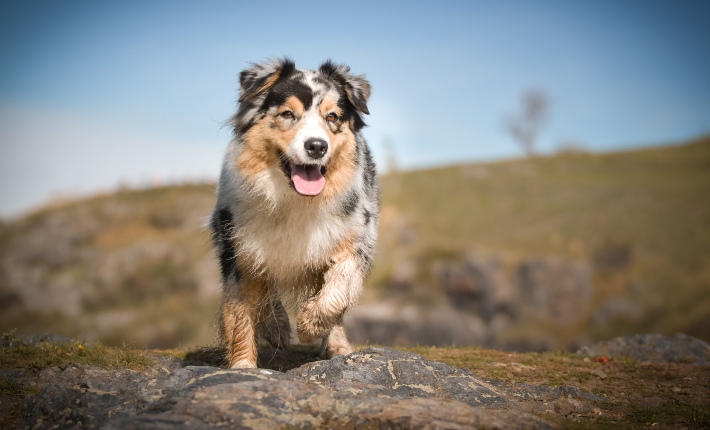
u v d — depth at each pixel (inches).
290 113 239.6
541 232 1781.5
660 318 1402.6
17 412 206.7
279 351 298.8
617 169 2377.0
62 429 185.6
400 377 223.1
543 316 1477.6
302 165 235.9
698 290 1469.0
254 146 243.8
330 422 179.2
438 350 339.6
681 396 267.3
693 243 1664.6
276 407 181.3
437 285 1546.5
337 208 245.0
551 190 2121.1
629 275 1568.7
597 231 1763.0
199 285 1573.6
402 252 1696.6
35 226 1882.4
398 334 1396.4
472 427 170.9
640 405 246.5
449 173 2378.2
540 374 287.3
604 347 363.3
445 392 219.3
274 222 242.1
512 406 220.4
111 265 1669.5
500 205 2018.9
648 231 1736.0
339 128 245.6
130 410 191.0
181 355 290.5
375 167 299.7
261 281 250.7
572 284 1520.7
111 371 239.1
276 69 246.2
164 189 2054.6
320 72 256.2
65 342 291.9
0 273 1716.3
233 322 248.7
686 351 354.0
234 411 175.8
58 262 1760.6
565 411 228.8
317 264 248.5
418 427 168.9
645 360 347.3
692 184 2113.7
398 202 2103.8
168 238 1785.2
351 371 220.8
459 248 1665.8
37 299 1622.8
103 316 1534.2
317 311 241.3
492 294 1497.3
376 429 173.8
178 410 177.2
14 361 257.1
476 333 1429.6
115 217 1915.6
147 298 1577.3
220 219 255.8
